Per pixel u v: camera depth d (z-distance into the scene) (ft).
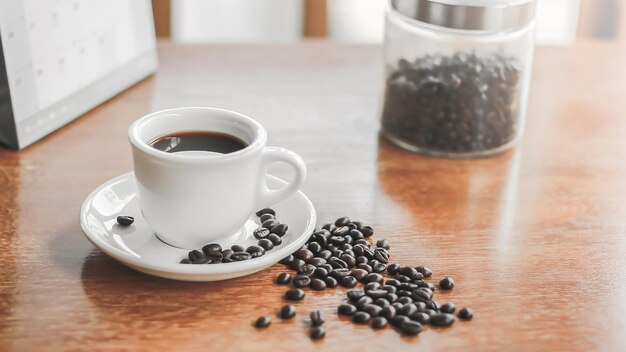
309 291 2.34
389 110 3.02
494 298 2.34
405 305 2.26
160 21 4.64
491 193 2.78
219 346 2.17
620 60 3.66
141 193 2.38
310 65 3.52
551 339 2.23
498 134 2.95
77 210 2.61
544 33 5.75
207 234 2.39
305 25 5.12
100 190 2.53
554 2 5.69
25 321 2.21
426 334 2.22
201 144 2.45
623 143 3.09
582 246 2.55
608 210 2.72
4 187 2.69
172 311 2.26
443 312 2.28
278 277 2.36
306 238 2.39
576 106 3.30
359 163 2.91
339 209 2.67
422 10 2.85
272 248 2.41
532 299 2.34
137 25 3.26
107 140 2.95
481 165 2.93
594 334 2.24
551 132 3.13
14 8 2.75
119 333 2.19
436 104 2.91
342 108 3.23
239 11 5.37
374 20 5.62
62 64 2.95
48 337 2.17
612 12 4.84
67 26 2.95
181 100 3.20
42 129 2.92
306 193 2.74
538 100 3.32
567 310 2.31
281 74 3.44
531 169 2.92
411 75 2.94
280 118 3.13
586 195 2.79
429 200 2.74
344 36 5.67
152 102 3.18
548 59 3.62
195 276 2.27
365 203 2.71
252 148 2.34
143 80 3.32
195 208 2.34
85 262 2.40
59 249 2.45
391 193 2.76
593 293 2.37
